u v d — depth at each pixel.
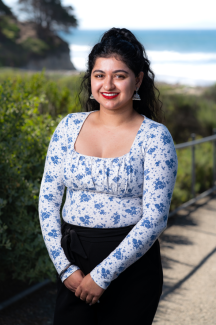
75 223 1.61
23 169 2.80
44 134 3.17
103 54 1.58
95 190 1.57
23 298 2.88
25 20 67.31
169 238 4.27
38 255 2.87
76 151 1.63
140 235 1.47
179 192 5.48
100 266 1.48
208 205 5.54
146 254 1.59
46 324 2.59
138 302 1.58
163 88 12.63
